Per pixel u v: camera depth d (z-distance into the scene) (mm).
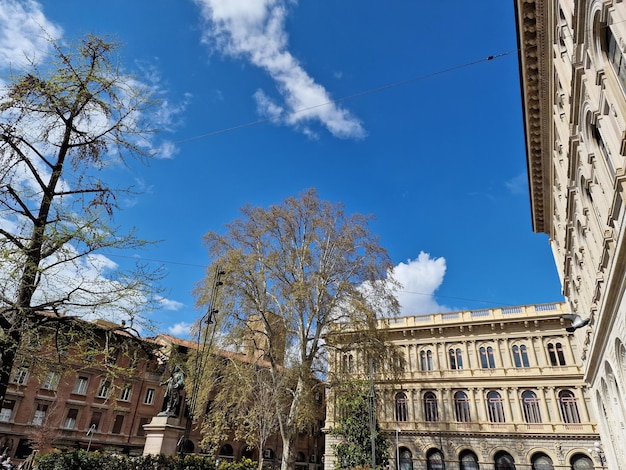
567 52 14320
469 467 38656
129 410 41844
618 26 8930
